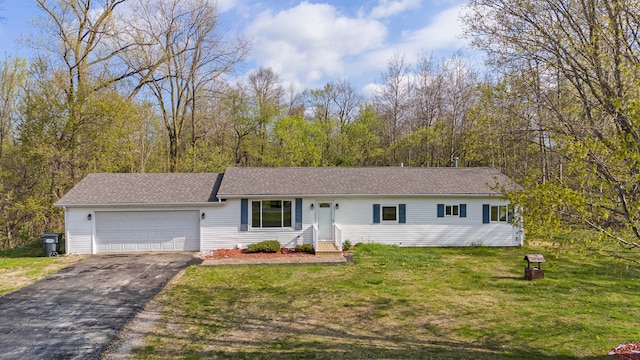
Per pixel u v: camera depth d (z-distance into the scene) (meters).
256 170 21.92
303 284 13.23
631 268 15.33
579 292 12.23
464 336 8.72
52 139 24.31
